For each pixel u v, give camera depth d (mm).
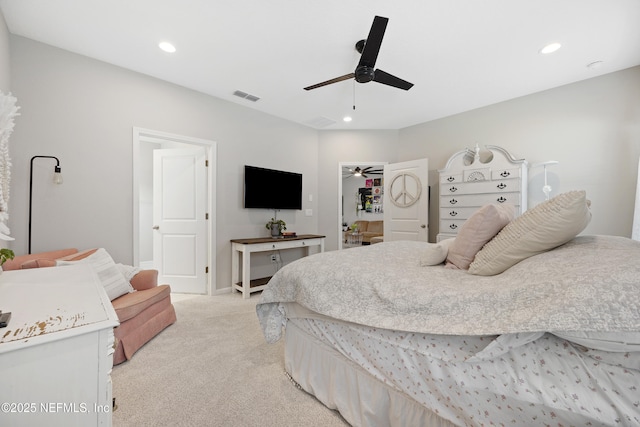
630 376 665
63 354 617
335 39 2307
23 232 2299
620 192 2809
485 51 2461
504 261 1139
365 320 1131
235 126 3721
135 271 2441
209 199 3504
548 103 3242
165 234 3639
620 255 822
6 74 2148
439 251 1469
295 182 4391
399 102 3635
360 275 1301
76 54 2539
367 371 1230
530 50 2447
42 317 699
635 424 648
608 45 2373
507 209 1583
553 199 1070
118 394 1531
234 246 3631
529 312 772
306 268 1531
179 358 1932
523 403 793
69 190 2508
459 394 916
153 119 2998
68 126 2502
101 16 2064
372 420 1211
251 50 2480
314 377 1492
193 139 3309
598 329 658
